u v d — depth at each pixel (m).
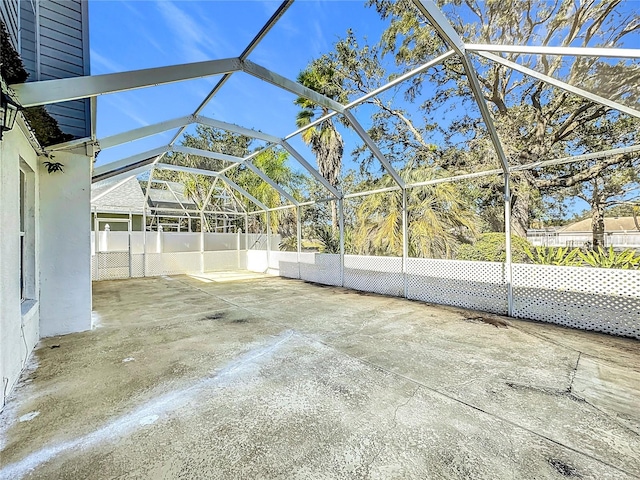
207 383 2.84
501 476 1.69
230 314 5.57
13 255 2.82
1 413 2.34
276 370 3.13
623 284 4.23
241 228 15.45
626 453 1.88
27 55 3.55
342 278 8.69
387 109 9.19
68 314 4.45
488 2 4.95
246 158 8.79
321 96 5.13
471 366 3.21
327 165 10.88
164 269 11.98
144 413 2.34
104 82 3.10
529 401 2.50
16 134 2.98
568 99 5.80
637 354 3.54
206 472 1.73
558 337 4.18
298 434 2.08
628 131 5.77
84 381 2.88
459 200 7.86
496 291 5.54
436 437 2.04
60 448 1.94
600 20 4.13
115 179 9.51
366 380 2.89
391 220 8.36
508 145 6.82
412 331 4.48
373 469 1.75
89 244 4.64
